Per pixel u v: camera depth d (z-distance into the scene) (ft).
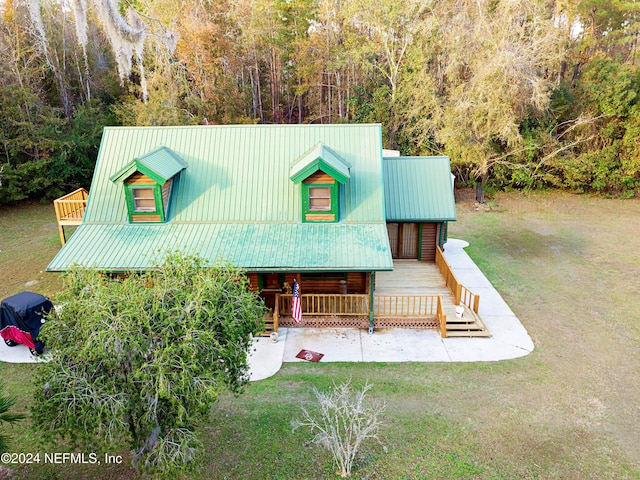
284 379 43.75
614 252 79.51
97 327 25.40
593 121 114.01
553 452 33.65
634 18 134.92
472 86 103.30
